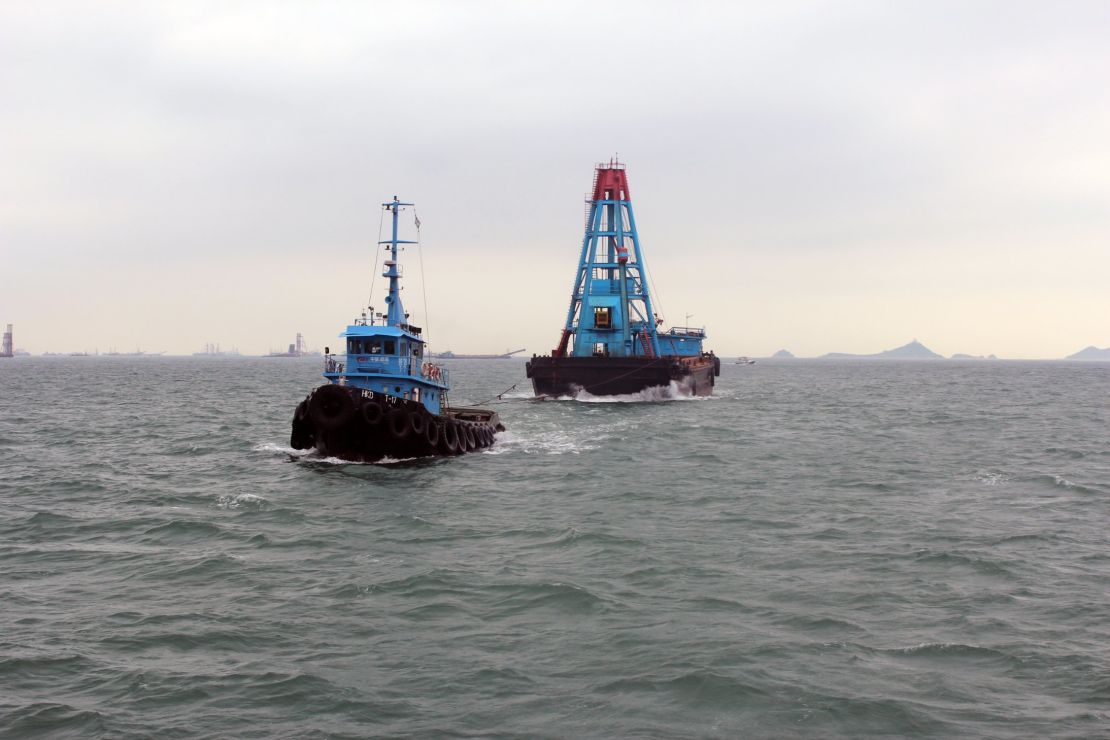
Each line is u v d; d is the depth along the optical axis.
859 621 22.08
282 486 40.72
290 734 16.22
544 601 23.55
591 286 106.31
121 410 89.12
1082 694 17.84
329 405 45.38
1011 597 24.02
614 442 60.38
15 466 47.66
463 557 28.28
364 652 20.02
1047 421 80.62
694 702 17.50
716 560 27.91
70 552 28.58
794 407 98.56
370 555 28.48
